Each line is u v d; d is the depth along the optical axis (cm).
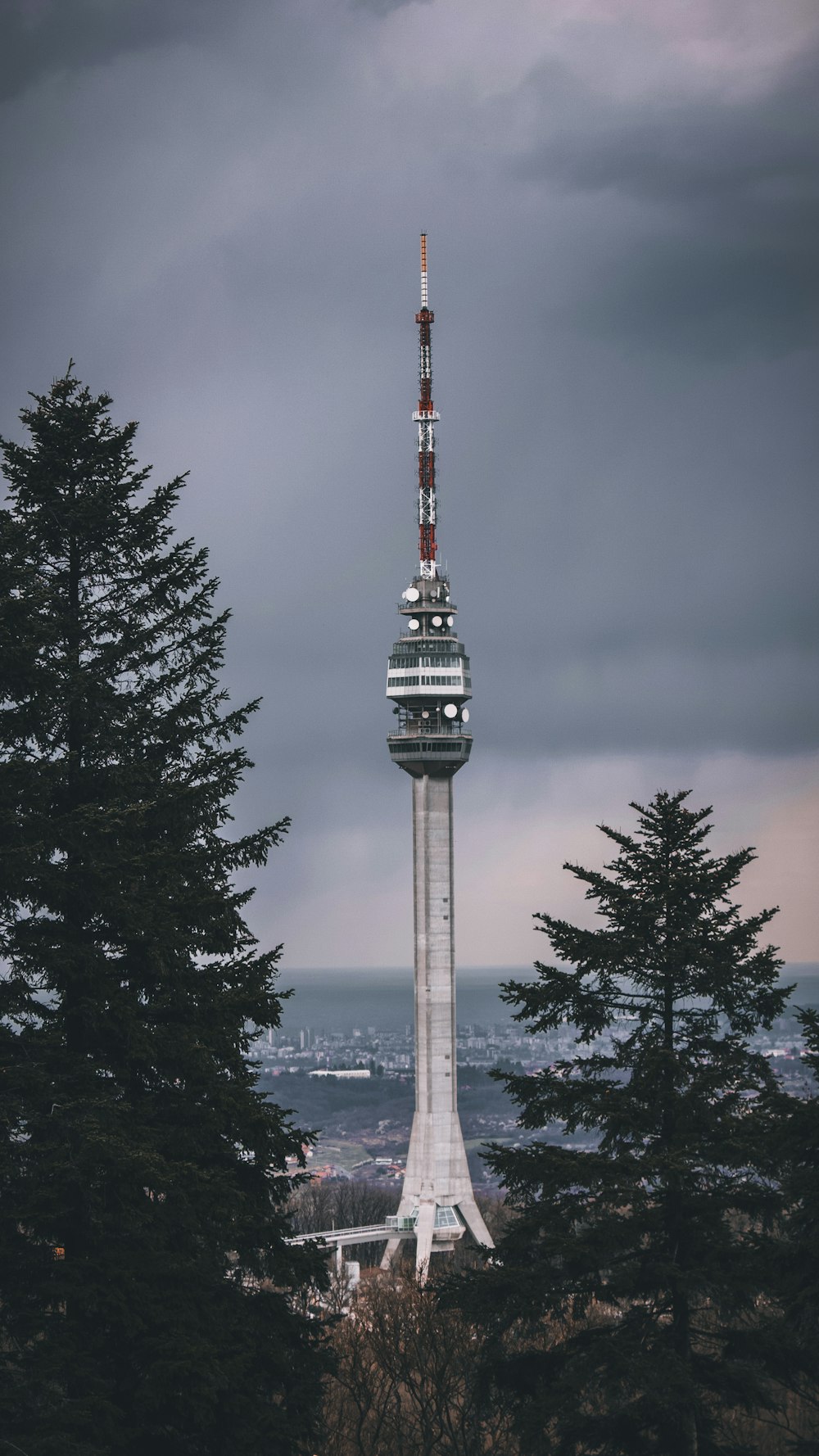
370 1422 7288
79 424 4644
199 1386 3922
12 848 4028
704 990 4738
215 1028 4353
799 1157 4784
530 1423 4491
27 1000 4188
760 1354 4603
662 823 4878
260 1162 4338
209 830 4525
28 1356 3944
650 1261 4581
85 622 4572
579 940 4816
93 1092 4122
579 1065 4897
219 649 4659
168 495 4691
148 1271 4053
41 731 4325
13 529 4334
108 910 4194
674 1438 4569
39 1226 3984
